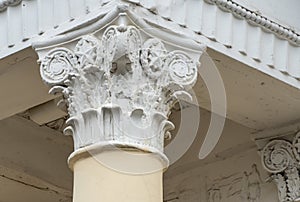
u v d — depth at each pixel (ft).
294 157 20.29
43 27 16.99
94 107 15.90
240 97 19.33
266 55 18.58
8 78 18.02
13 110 19.17
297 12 19.63
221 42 17.71
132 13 16.05
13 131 23.44
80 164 15.67
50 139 23.93
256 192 21.40
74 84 16.19
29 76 17.97
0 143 23.21
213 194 22.34
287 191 20.33
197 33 17.35
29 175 23.67
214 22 17.70
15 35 17.44
